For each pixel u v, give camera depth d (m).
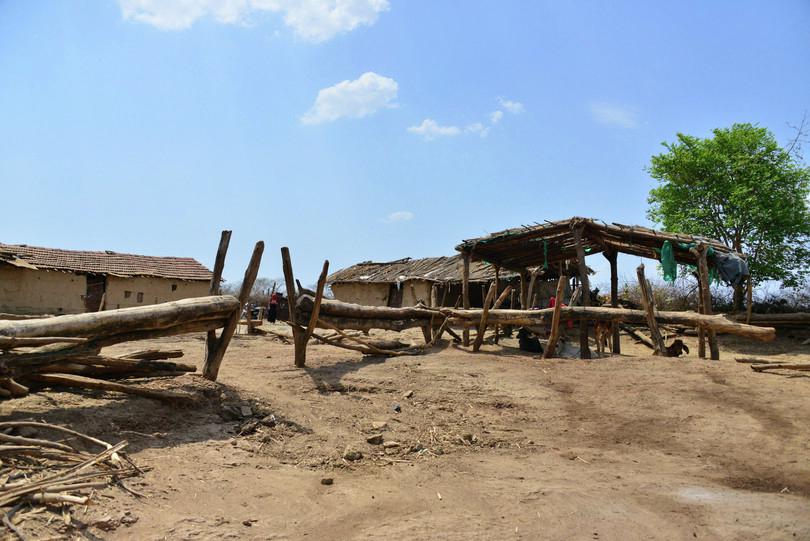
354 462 5.70
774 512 4.61
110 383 5.86
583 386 9.13
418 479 5.28
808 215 21.47
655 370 9.90
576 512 4.53
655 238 14.26
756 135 21.67
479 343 13.38
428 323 14.29
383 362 10.73
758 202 20.97
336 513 4.36
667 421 7.43
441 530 4.09
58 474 3.96
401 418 7.27
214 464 4.99
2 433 4.38
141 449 4.98
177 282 29.16
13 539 3.20
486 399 8.38
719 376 9.36
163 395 6.00
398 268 31.66
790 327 20.41
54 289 25.28
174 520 3.80
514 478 5.38
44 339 4.93
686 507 4.70
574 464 5.91
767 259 21.69
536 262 19.52
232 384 7.47
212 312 6.94
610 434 7.05
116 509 3.75
